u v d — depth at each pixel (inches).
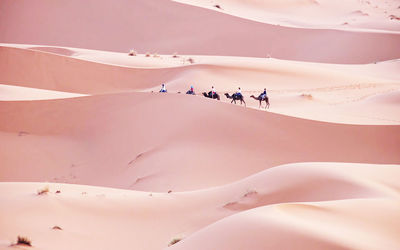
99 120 2628.0
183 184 1927.9
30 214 1203.9
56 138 2591.0
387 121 2721.5
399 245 708.0
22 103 2733.8
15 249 996.6
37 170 2346.2
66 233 1130.7
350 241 659.4
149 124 2461.9
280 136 2340.1
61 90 3914.9
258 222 706.8
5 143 2506.2
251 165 2129.7
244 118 2390.5
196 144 2244.1
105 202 1318.9
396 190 1181.7
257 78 3909.9
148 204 1327.5
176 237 1093.8
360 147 2367.1
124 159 2322.8
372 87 3900.1
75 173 2317.9
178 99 2532.0
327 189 1189.1
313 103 3336.6
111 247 1092.5
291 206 788.6
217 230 732.7
